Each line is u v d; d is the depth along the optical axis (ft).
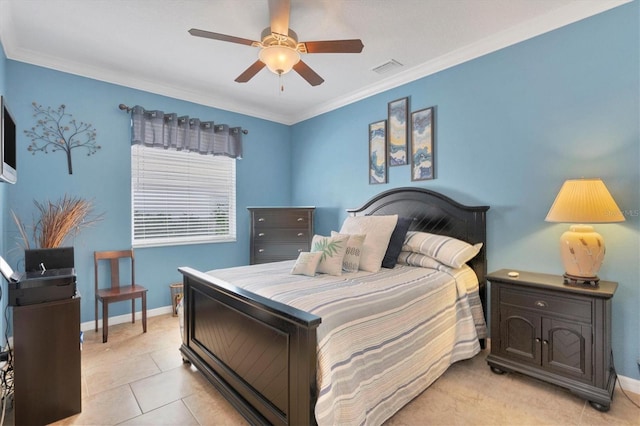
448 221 9.82
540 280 7.27
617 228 7.15
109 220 11.18
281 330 5.18
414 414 6.16
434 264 8.70
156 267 12.30
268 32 6.91
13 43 8.98
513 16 8.00
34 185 9.82
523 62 8.59
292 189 16.25
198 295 7.89
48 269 7.23
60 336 6.09
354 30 8.51
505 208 8.94
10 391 6.53
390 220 9.37
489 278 7.75
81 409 6.34
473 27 8.46
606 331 6.22
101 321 11.06
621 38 7.13
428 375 6.68
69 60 10.14
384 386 5.64
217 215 14.08
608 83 7.29
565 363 6.68
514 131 8.77
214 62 10.34
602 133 7.37
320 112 14.65
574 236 6.93
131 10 7.65
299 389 4.81
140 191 12.05
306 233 13.65
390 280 7.45
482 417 6.09
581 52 7.66
